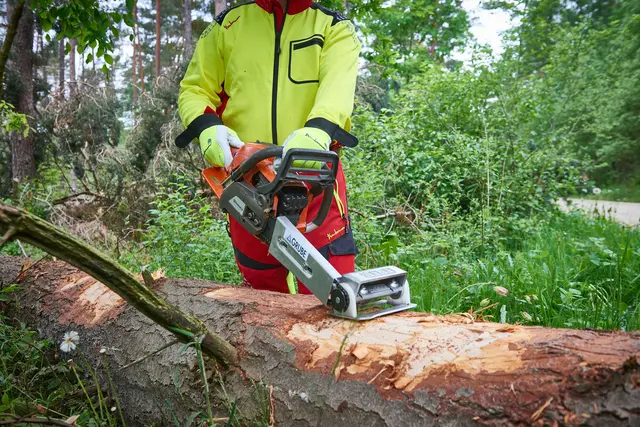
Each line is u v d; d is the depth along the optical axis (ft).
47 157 38.01
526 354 4.32
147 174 25.71
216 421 5.88
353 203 16.58
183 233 14.28
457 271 13.02
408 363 4.84
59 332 8.77
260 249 8.62
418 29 73.41
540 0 29.30
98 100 38.81
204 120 8.07
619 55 48.06
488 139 22.04
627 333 4.33
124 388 7.33
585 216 26.61
